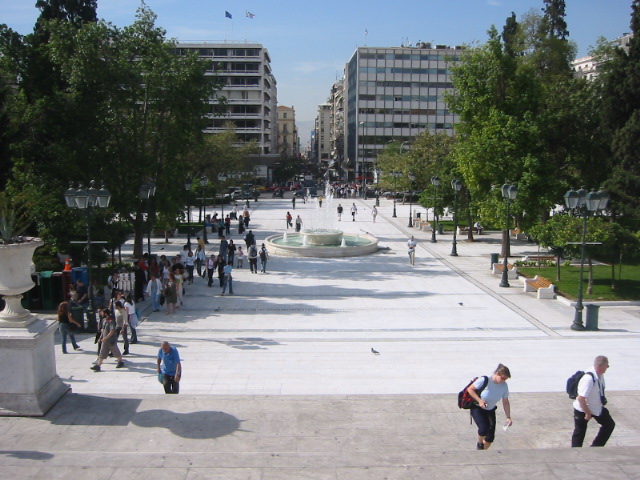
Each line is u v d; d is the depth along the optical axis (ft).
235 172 227.81
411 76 344.49
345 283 85.56
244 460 22.24
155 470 21.36
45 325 28.50
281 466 21.58
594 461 21.38
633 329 61.26
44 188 78.38
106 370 46.19
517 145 96.43
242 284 84.74
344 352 52.60
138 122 94.84
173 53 101.14
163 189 96.63
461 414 31.76
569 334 59.26
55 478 20.80
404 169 196.54
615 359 50.49
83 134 85.46
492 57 99.50
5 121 80.94
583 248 61.16
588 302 71.87
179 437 26.07
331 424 29.19
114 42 92.58
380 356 51.42
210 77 100.73
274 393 41.98
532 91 100.17
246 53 326.85
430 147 196.03
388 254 113.19
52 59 85.97
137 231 99.25
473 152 99.14
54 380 29.50
